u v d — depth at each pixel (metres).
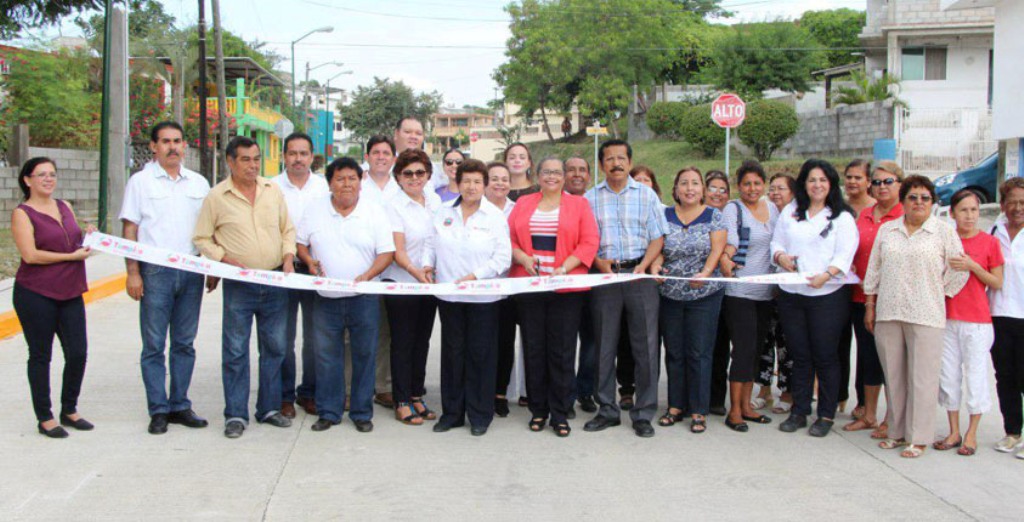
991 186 19.30
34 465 5.06
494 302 5.94
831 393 6.09
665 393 7.41
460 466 5.27
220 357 8.30
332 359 6.00
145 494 4.65
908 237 5.59
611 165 6.07
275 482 4.90
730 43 34.03
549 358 6.01
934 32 28.72
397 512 4.49
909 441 5.62
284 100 48.91
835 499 4.77
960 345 5.68
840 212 5.99
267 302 5.89
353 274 5.91
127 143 16.70
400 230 6.10
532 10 42.31
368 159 6.66
